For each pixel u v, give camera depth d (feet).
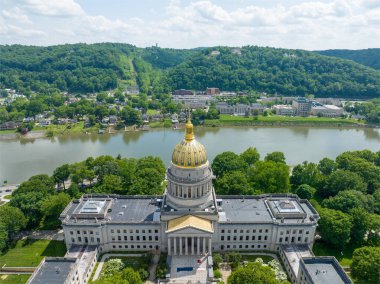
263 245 531.50
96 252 508.94
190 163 525.34
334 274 406.00
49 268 419.13
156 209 558.15
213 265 490.90
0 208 549.54
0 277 474.49
